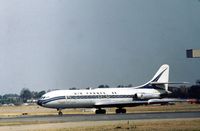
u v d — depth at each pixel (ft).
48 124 378.73
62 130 320.70
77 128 332.39
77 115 533.55
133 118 431.02
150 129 312.29
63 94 592.60
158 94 653.71
